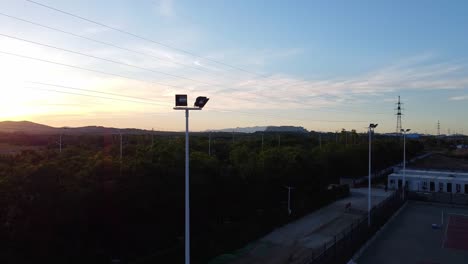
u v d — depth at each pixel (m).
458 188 71.69
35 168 27.31
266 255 36.09
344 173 81.50
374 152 91.38
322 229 45.88
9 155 39.91
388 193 73.50
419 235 45.19
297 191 57.31
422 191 72.75
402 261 35.81
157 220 34.75
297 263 32.94
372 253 38.12
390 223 50.94
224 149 74.19
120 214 30.62
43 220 25.73
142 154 39.38
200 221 38.84
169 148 41.69
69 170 30.83
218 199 41.38
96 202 28.98
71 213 26.92
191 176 36.75
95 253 29.47
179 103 22.17
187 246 22.14
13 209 24.75
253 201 47.03
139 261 28.75
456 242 42.28
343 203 62.56
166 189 33.69
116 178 31.45
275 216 46.56
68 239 27.78
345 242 33.19
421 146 145.62
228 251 36.78
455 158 139.88
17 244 24.42
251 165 50.16
